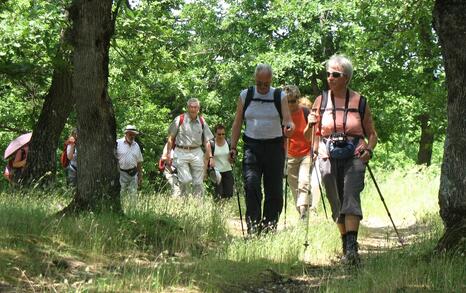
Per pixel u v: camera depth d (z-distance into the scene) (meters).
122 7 15.03
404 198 13.91
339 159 6.95
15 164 13.30
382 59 18.23
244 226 10.14
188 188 11.38
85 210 7.85
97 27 7.92
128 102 25.64
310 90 30.27
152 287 5.29
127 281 5.37
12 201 8.55
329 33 28.11
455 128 6.29
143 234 7.44
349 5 25.53
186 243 7.57
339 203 7.12
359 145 6.97
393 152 37.25
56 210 8.48
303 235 7.76
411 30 15.49
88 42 7.93
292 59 27.17
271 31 30.12
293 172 10.31
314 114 7.16
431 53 17.11
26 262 5.76
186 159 11.41
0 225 6.58
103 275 5.71
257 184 8.31
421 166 17.22
